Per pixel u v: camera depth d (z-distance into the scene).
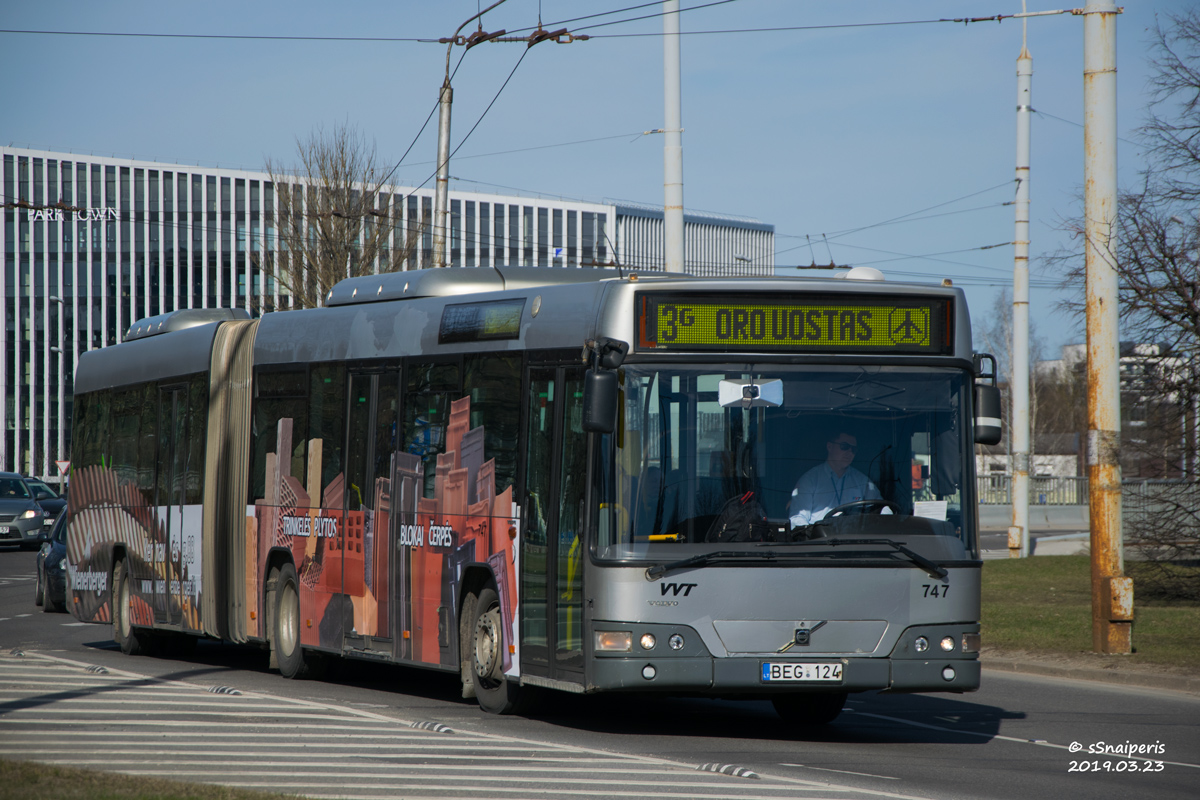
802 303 14.06
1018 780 12.58
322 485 19.23
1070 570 41.72
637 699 18.47
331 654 19.02
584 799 10.64
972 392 14.47
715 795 10.93
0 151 136.75
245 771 11.69
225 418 21.97
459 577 16.25
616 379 13.52
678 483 13.64
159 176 135.25
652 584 13.48
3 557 54.50
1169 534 31.03
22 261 138.38
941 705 18.39
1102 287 22.95
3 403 138.38
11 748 12.76
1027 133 46.34
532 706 15.88
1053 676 21.98
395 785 11.11
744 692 13.86
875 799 11.00
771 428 13.84
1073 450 121.75
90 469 27.08
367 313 18.62
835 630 13.66
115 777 10.78
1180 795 12.05
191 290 134.00
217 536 21.94
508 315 15.78
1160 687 20.41
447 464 16.61
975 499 14.25
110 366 26.55
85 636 28.55
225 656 24.75
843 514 13.80
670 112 29.75
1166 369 30.75
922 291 14.30
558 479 14.53
